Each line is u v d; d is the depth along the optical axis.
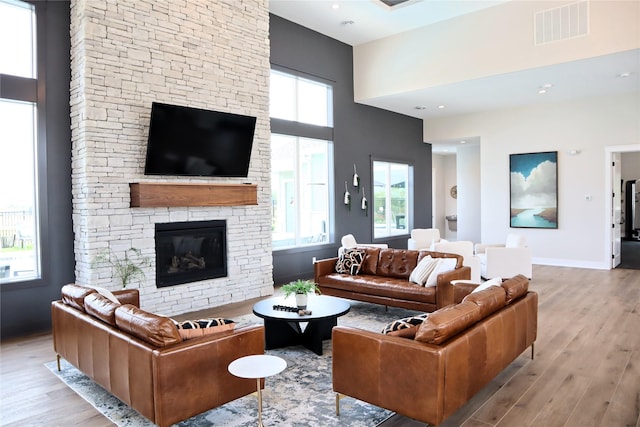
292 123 7.18
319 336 3.88
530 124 8.76
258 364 2.45
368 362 2.57
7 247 4.54
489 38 6.55
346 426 2.61
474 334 2.61
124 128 4.73
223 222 5.75
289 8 6.55
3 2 4.46
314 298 4.44
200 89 5.36
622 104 7.74
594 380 3.23
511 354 3.15
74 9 4.62
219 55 5.57
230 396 2.66
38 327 4.63
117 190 4.71
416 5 6.43
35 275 4.70
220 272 5.75
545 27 6.04
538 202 8.69
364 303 5.73
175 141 5.00
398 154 9.59
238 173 5.77
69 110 4.78
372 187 8.84
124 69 4.71
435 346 2.37
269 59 6.40
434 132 10.24
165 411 2.37
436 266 4.82
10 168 4.55
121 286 4.73
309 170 7.77
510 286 3.29
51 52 4.66
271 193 6.75
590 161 8.09
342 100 8.09
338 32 7.54
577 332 4.35
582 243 8.22
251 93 5.97
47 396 3.11
